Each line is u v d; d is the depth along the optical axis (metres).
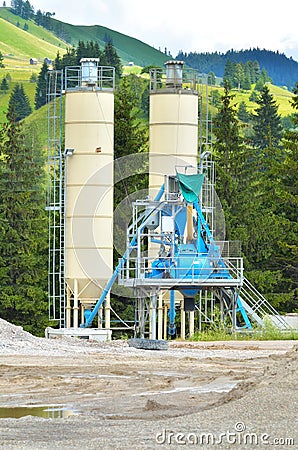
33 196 103.50
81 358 44.22
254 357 45.31
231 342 56.97
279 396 25.66
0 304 92.69
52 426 25.62
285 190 97.31
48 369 39.47
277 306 92.62
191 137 76.88
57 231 96.00
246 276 93.12
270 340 60.09
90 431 24.36
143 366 40.75
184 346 53.31
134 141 97.56
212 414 25.16
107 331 65.81
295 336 61.22
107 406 29.84
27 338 50.09
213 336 63.56
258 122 169.00
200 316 75.88
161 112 76.62
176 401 30.50
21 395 32.34
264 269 96.38
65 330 65.69
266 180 101.06
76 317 74.06
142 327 70.94
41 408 29.78
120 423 25.83
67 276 74.56
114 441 22.45
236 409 25.25
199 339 62.66
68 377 36.75
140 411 28.70
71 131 75.69
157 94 77.00
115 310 87.56
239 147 104.06
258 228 96.00
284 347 52.22
